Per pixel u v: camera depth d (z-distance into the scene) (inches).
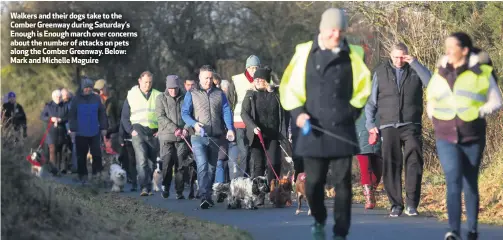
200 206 921.5
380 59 1239.5
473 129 585.0
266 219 806.5
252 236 684.7
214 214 860.6
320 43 539.8
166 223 726.5
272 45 2261.3
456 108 582.9
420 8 1162.0
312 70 536.7
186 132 1027.3
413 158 794.8
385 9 1194.0
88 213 625.9
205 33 2298.2
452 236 581.3
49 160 1465.3
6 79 2180.1
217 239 642.8
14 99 1465.3
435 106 593.6
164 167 1053.2
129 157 1204.5
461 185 585.6
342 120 532.7
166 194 1062.4
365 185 886.4
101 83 1481.3
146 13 2241.6
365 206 888.9
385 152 800.3
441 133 589.0
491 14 1071.0
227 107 937.5
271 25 2253.9
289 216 829.8
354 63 538.3
